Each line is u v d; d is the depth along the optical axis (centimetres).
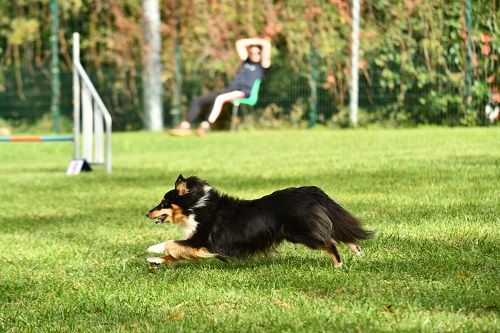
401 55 2111
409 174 1185
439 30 2059
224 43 2278
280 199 640
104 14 2398
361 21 2141
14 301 591
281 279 606
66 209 1056
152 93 2338
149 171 1473
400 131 1947
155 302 563
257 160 1541
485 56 2027
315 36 2194
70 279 651
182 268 671
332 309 520
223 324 499
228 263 677
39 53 2456
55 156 1981
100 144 1508
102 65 2433
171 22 2328
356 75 2152
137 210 1014
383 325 483
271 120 2275
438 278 591
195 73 2322
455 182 1075
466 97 2056
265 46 1647
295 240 631
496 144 1556
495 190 995
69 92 2450
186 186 657
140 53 2388
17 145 2203
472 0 2022
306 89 2234
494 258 650
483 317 488
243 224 642
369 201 969
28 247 802
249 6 2241
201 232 652
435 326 475
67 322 524
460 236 739
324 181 1175
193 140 2038
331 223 636
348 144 1753
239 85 1653
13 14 2455
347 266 641
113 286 614
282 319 502
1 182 1399
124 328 502
